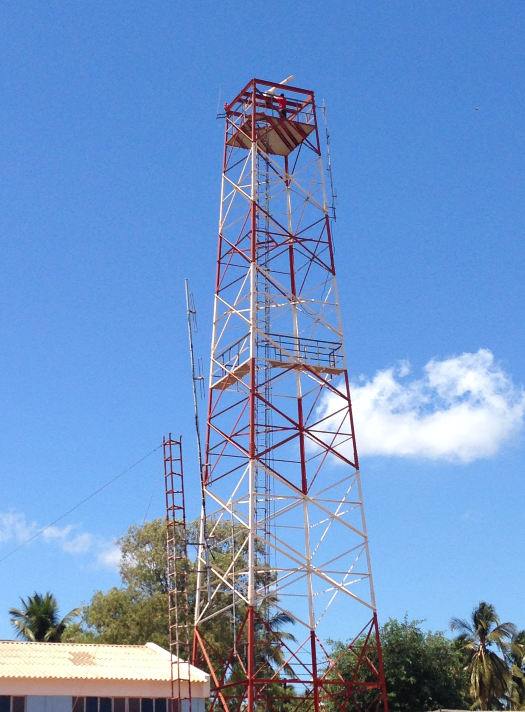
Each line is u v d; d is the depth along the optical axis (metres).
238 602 50.81
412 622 69.50
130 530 79.62
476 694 88.75
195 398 52.31
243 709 54.44
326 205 55.97
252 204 53.47
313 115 57.03
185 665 46.06
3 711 40.53
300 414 52.84
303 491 50.94
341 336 53.91
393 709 65.12
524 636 98.69
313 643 48.44
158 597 73.69
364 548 50.56
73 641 73.06
